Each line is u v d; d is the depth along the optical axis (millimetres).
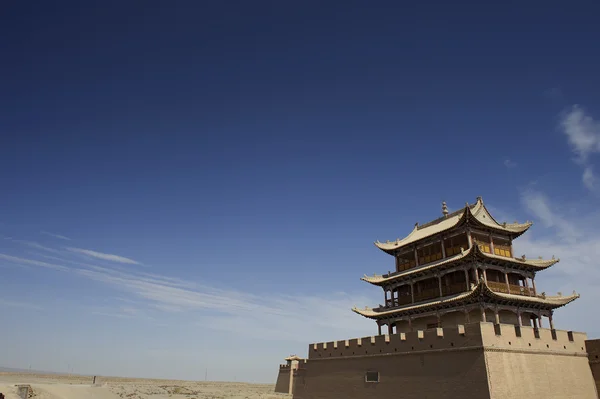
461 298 51094
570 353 47969
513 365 42312
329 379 61125
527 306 54156
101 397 69875
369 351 55125
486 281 52031
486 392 39625
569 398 45312
